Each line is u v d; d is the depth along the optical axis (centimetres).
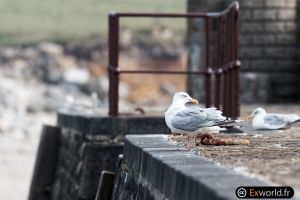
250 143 1130
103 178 1259
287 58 2911
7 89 5444
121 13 1748
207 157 951
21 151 3934
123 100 6512
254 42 2900
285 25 2912
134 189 1040
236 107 1641
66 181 1944
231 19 1669
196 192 730
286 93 2908
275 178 769
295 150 1034
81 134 1767
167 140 1153
